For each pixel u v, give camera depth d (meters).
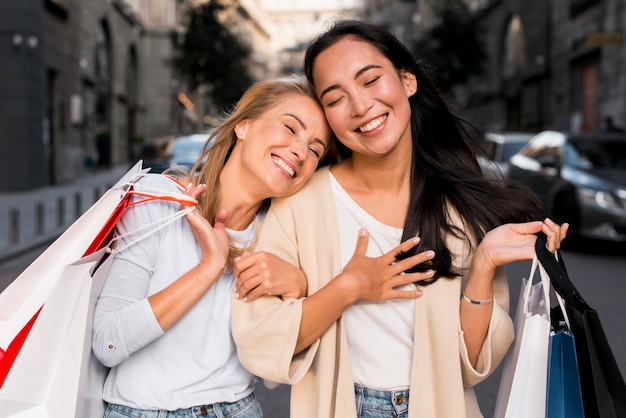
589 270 8.62
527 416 1.85
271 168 2.03
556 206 10.17
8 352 1.68
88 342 1.79
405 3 57.47
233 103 2.24
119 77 33.78
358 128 2.05
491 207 2.17
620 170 10.07
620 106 20.72
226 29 31.73
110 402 1.94
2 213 14.85
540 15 28.23
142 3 39.34
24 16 20.12
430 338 2.04
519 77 31.03
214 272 1.87
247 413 2.03
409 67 2.17
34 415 1.68
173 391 1.92
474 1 38.06
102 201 1.87
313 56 2.08
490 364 2.02
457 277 2.08
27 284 1.75
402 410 2.06
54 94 23.58
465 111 2.58
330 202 2.14
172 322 1.84
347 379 2.01
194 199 1.92
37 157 21.16
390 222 2.17
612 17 21.16
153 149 11.54
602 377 1.71
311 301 1.93
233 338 1.96
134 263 1.92
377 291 1.99
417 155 2.25
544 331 1.88
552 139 11.23
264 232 2.09
